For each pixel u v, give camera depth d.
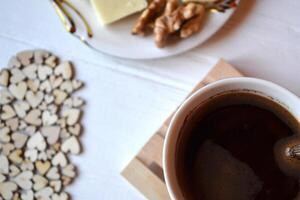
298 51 0.35
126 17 0.36
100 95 0.36
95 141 0.36
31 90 0.36
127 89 0.36
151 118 0.36
